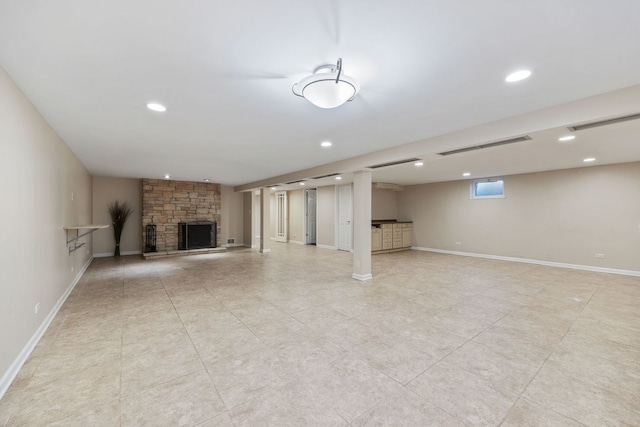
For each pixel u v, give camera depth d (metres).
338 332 2.91
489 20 1.41
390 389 1.99
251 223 9.52
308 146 4.00
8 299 2.03
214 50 1.67
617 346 2.62
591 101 2.33
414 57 1.75
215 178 7.63
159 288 4.53
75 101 2.41
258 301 3.90
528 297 4.11
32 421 1.66
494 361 2.36
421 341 2.72
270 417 1.71
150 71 1.92
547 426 1.64
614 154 4.66
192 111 2.64
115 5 1.29
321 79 1.77
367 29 1.48
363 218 5.07
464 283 4.91
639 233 5.40
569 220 6.24
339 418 1.70
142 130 3.24
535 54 1.72
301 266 6.41
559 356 2.44
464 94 2.28
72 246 4.45
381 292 4.35
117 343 2.65
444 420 1.69
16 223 2.16
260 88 2.17
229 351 2.51
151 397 1.89
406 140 3.66
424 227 9.12
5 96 1.94
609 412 1.75
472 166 5.88
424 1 1.27
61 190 3.61
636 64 1.83
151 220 7.71
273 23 1.43
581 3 1.29
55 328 2.97
